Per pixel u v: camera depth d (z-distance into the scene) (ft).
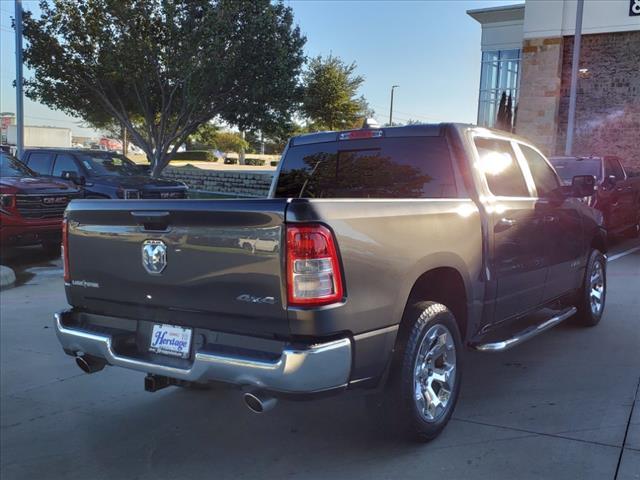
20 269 34.22
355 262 10.66
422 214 12.30
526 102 73.82
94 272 12.73
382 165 16.22
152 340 12.15
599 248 22.04
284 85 58.39
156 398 15.89
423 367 12.39
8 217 34.09
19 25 57.82
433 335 12.51
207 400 15.70
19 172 38.91
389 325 11.43
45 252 40.09
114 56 56.65
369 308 10.93
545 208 17.26
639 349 18.80
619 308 24.14
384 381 11.72
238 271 10.62
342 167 17.07
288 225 10.13
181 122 63.21
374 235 11.08
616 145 70.54
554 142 73.51
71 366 18.33
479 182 14.74
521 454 12.12
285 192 18.25
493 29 94.73
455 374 13.25
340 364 10.43
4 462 12.63
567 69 72.43
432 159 15.38
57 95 60.44
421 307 12.36
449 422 13.65
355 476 11.56
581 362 17.62
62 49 58.80
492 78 95.66
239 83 58.80
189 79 56.85
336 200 10.75
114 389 16.55
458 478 11.30
